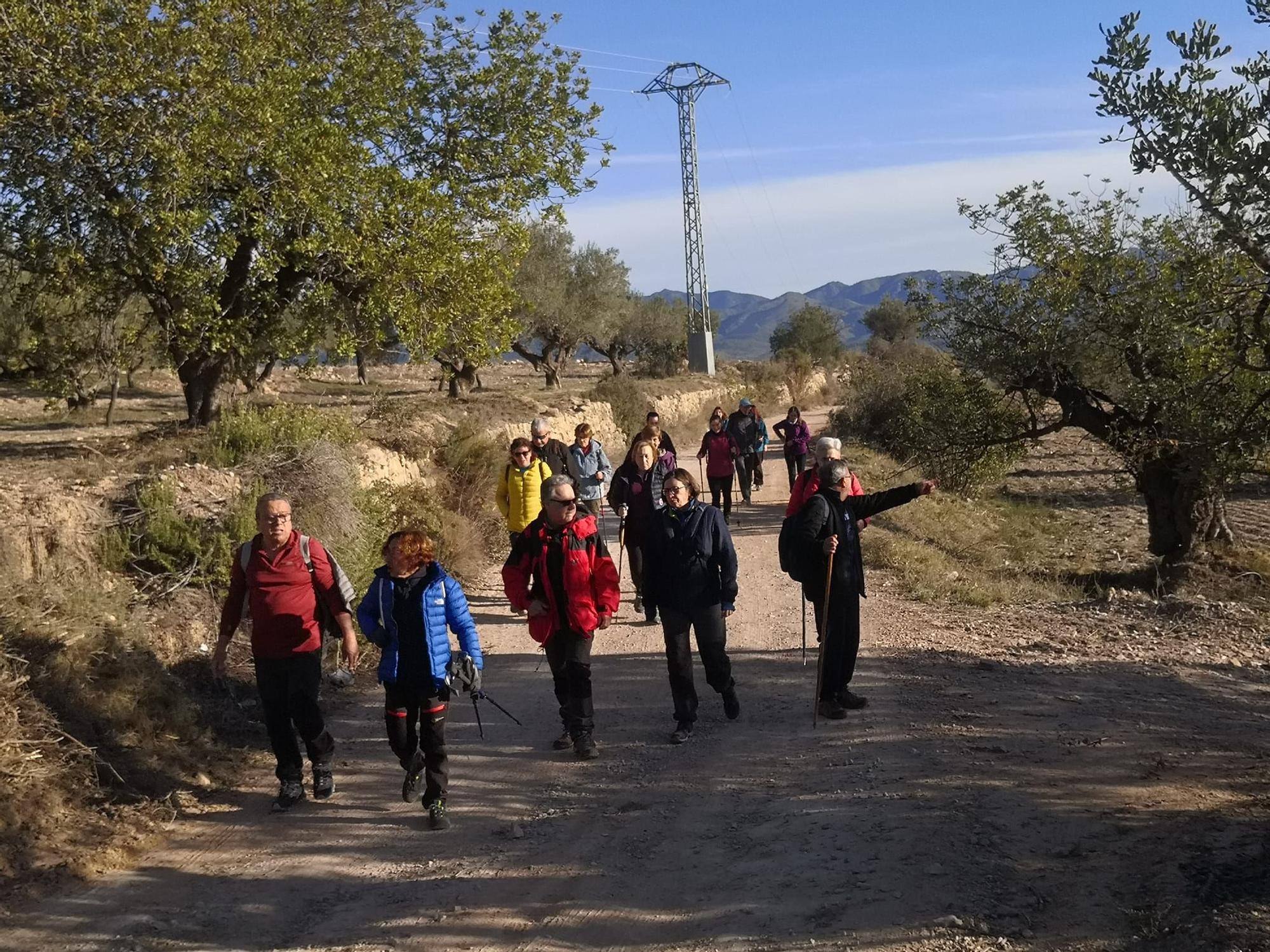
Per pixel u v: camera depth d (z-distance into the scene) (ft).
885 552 44.24
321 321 56.85
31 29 44.86
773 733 23.03
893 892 15.03
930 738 21.84
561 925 14.93
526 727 24.40
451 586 19.51
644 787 20.33
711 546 23.07
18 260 50.37
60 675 20.59
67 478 32.86
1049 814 17.61
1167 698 24.86
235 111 48.65
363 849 17.92
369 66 58.13
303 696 19.45
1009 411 56.85
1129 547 64.85
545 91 62.49
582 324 141.18
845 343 291.99
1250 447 32.09
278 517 19.10
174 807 19.38
